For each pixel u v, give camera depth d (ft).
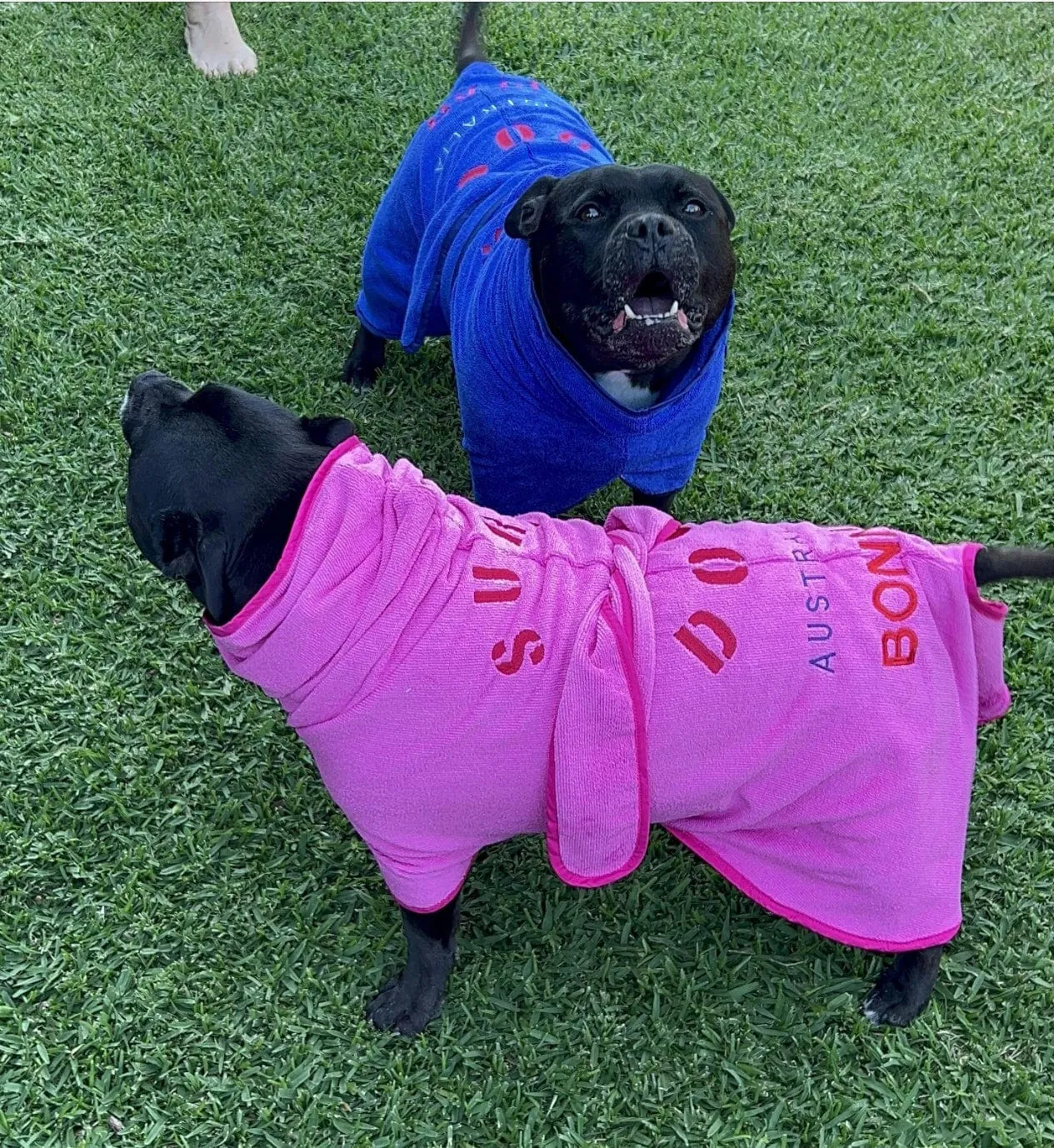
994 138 5.30
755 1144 2.74
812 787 2.52
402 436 4.22
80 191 4.77
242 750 3.38
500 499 3.57
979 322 4.56
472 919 3.14
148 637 3.57
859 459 4.17
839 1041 2.92
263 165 5.02
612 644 2.42
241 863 3.17
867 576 2.52
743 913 3.17
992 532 3.97
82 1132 2.72
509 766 2.44
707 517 4.03
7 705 3.37
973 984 3.01
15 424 4.02
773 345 4.52
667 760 2.45
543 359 3.05
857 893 2.63
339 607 2.32
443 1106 2.80
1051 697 3.53
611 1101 2.81
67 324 4.34
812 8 6.00
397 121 5.28
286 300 4.58
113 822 3.21
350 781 2.48
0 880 3.06
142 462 2.52
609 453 3.25
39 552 3.73
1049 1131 2.78
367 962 3.03
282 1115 2.77
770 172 5.14
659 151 5.21
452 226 3.52
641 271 2.77
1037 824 3.28
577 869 2.59
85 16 5.54
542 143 3.55
